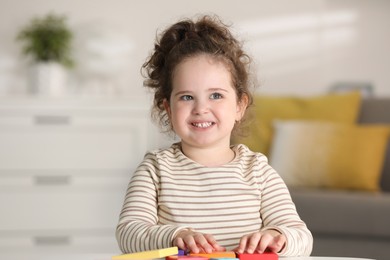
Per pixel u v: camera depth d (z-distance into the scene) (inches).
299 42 182.4
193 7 179.2
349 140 143.3
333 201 128.0
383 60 183.6
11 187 155.7
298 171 142.3
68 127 156.8
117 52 166.1
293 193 130.1
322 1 182.5
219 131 57.9
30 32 169.3
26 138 156.0
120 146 157.9
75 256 50.1
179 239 49.9
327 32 183.2
